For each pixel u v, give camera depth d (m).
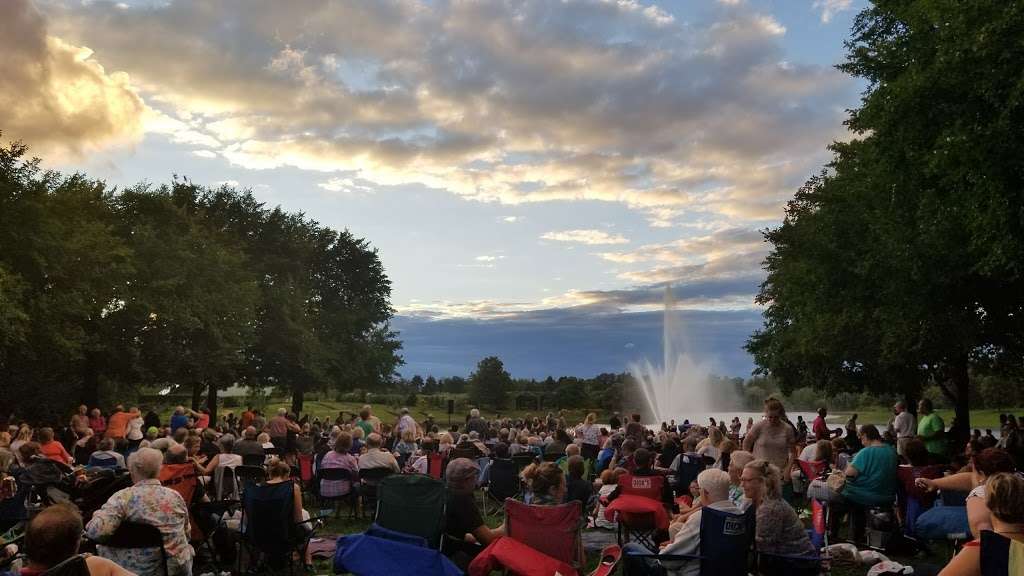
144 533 6.06
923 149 15.49
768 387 72.19
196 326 37.97
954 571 4.15
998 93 13.38
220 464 11.86
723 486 6.40
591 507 11.45
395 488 7.10
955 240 16.66
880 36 19.86
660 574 6.40
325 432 23.14
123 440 16.09
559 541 6.54
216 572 8.59
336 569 5.62
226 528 9.04
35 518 3.71
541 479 7.40
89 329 35.44
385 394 89.19
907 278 18.64
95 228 34.12
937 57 14.15
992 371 26.48
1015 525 4.28
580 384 78.94
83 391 37.22
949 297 18.77
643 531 8.83
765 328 42.25
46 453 13.40
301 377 52.06
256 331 50.22
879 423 63.84
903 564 9.23
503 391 81.19
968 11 13.48
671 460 15.30
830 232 23.17
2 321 26.31
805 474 12.47
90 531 5.97
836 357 30.69
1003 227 13.43
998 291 18.64
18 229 30.19
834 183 28.88
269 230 55.28
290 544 7.90
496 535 7.24
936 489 8.53
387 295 62.81
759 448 10.38
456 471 7.30
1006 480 4.36
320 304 60.47
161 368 37.62
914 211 17.61
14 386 36.59
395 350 62.25
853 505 10.09
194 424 24.77
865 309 22.12
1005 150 13.24
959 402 26.61
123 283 36.00
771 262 39.25
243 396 73.44
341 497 13.11
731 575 6.08
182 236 42.56
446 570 5.56
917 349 20.62
